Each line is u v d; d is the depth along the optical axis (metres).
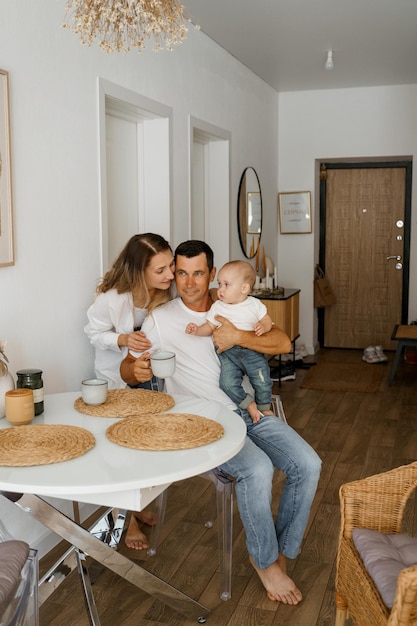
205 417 2.12
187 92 4.23
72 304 2.92
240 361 2.58
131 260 2.71
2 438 1.85
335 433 4.31
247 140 5.66
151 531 2.93
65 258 2.86
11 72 2.43
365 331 7.23
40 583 2.00
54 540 2.79
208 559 2.68
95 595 2.41
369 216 7.04
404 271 7.02
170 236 4.02
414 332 5.74
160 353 2.27
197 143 5.01
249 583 2.50
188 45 4.23
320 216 7.18
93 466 1.69
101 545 1.96
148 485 1.61
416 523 2.96
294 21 4.29
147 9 1.76
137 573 2.06
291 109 6.68
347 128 6.55
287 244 6.87
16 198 2.50
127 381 2.56
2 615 1.53
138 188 4.02
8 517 2.49
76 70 2.89
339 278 7.23
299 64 5.48
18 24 2.46
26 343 2.60
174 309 2.64
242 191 5.56
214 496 2.97
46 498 2.73
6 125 2.38
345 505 1.91
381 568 1.68
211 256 2.65
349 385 5.61
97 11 1.81
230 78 5.13
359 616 1.74
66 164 2.84
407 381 5.76
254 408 2.53
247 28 4.44
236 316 2.60
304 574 2.56
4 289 2.45
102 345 2.82
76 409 2.18
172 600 2.15
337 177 7.07
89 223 3.05
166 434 1.90
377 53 5.12
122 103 3.41
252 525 2.30
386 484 1.94
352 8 4.04
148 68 3.63
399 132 6.43
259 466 2.27
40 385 2.14
